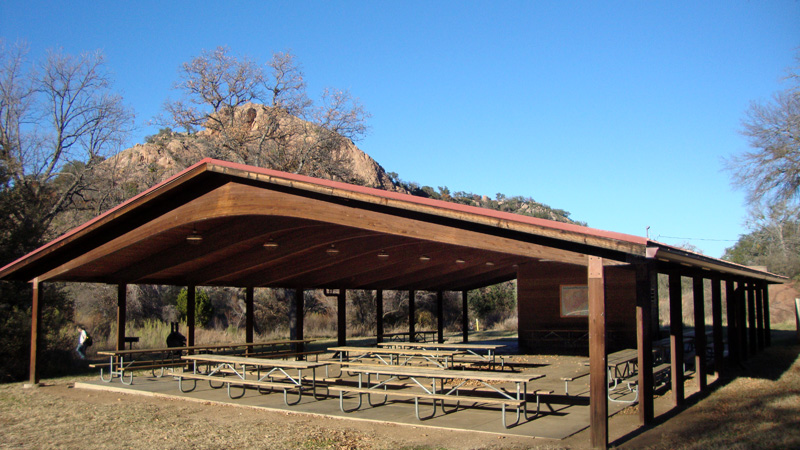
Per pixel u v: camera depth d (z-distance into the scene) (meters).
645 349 7.09
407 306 31.48
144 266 12.23
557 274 18.56
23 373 12.56
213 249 10.79
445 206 6.83
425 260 13.59
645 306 7.14
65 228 24.28
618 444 6.11
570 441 6.27
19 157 23.69
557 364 14.26
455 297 33.62
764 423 6.92
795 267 32.91
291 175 8.07
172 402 9.30
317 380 11.55
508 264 16.20
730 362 12.38
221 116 30.41
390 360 14.74
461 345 13.27
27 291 13.50
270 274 14.27
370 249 11.63
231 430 7.15
